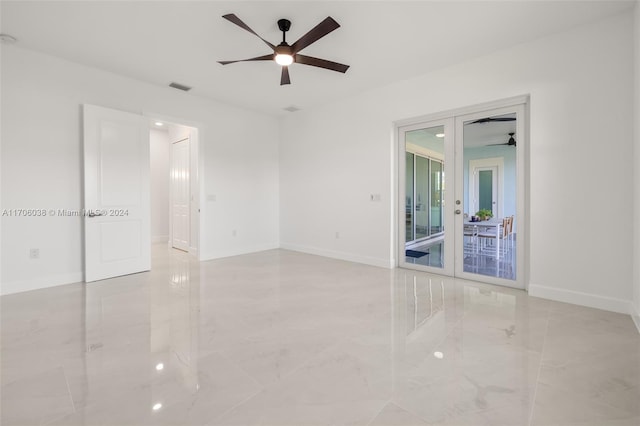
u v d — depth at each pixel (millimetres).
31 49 3316
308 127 5539
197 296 3195
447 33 2998
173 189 6242
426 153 4180
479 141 3709
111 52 3387
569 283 2967
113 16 2721
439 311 2781
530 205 3164
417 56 3475
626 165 2656
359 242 4812
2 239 3191
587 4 2539
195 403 1533
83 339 2209
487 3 2537
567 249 2969
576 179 2902
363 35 3033
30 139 3340
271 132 6000
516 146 3389
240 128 5465
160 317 2629
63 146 3557
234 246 5449
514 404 1530
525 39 3107
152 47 3279
